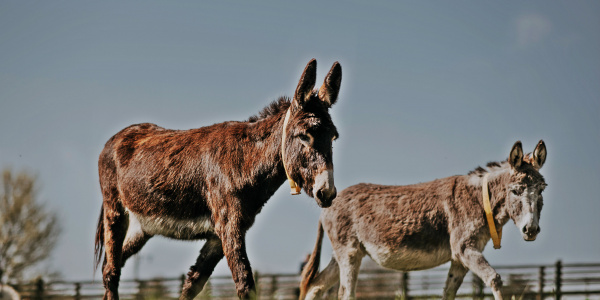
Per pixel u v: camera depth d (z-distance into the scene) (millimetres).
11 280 32625
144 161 6531
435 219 9430
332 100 5730
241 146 6027
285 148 5664
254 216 6062
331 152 5496
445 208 9430
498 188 9109
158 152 6492
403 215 9586
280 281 19328
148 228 6594
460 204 9312
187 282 6500
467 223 9172
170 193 6254
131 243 6984
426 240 9445
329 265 10422
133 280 18438
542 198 8906
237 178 5938
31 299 20656
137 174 6520
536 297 17688
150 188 6375
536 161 9078
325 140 5461
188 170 6188
